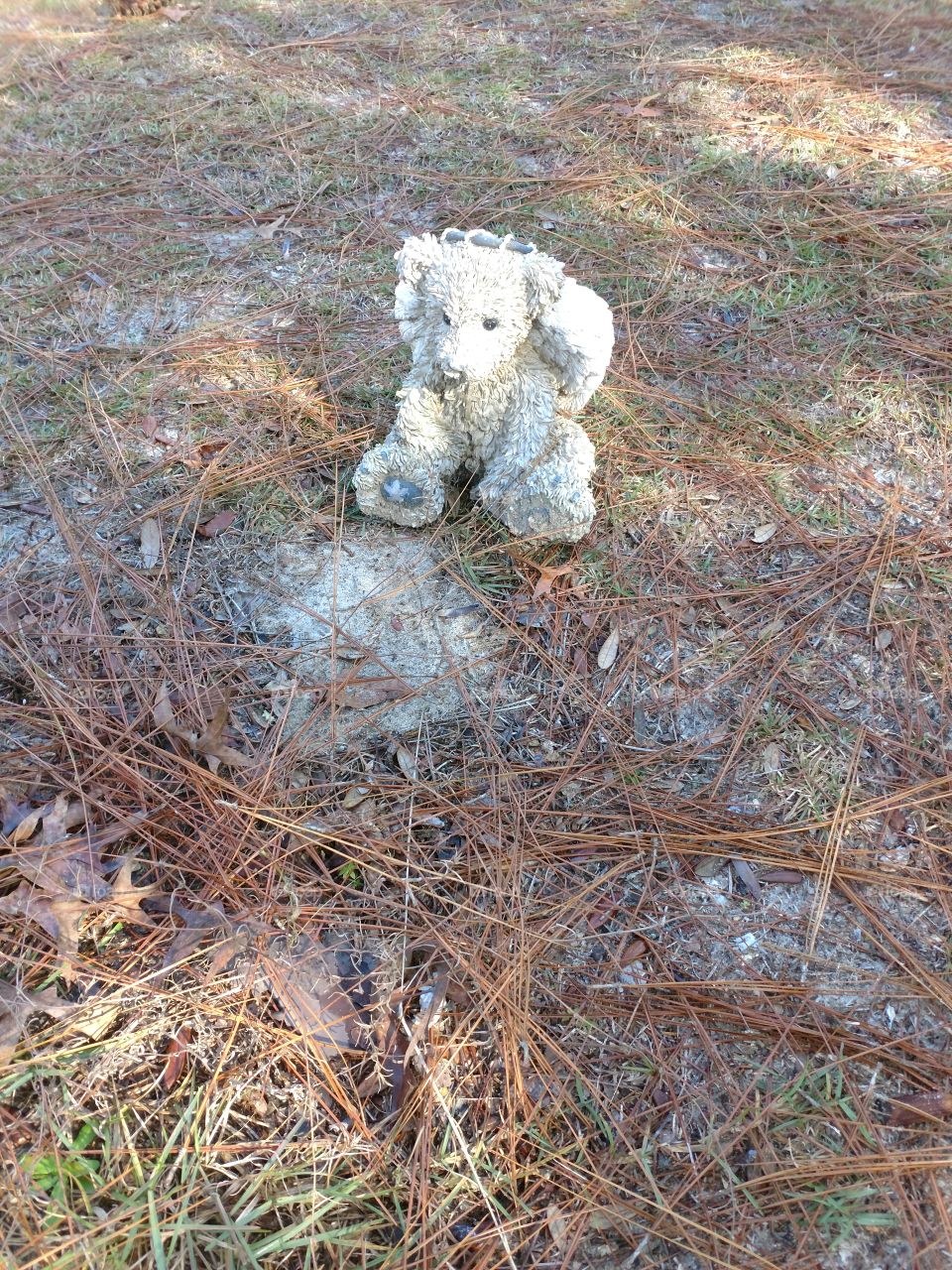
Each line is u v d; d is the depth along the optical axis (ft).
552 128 4.50
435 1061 2.04
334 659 2.64
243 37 5.13
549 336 2.53
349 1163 1.96
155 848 2.28
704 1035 2.11
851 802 2.45
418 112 4.56
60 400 3.25
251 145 4.33
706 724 2.59
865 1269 1.87
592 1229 1.91
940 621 2.78
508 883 2.28
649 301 3.66
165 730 2.46
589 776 2.48
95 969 2.12
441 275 2.44
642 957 2.21
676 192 4.17
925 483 3.14
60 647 2.61
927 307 3.67
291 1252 1.87
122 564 2.82
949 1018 2.15
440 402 2.71
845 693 2.65
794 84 4.81
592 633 2.75
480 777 2.46
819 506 3.06
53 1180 1.89
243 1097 2.00
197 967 2.13
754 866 2.35
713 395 3.37
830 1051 2.10
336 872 2.30
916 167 4.32
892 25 5.32
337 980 2.14
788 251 3.90
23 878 2.19
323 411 3.24
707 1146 1.99
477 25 5.27
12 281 3.65
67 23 5.26
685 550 2.93
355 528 2.96
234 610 2.76
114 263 3.75
